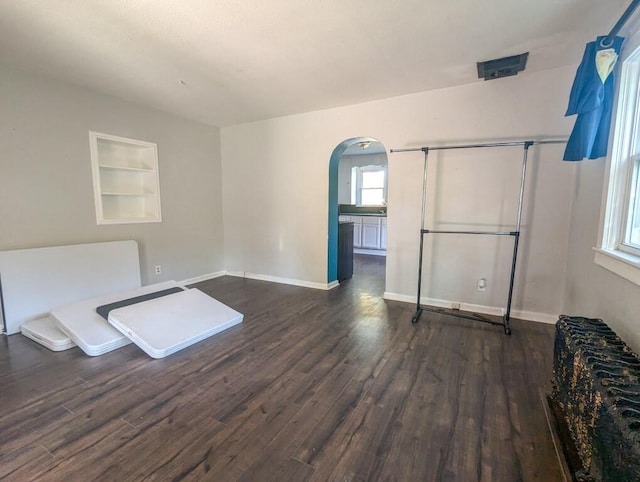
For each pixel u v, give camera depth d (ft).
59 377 6.88
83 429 5.30
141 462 4.62
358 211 25.46
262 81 9.88
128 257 11.62
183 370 7.20
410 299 12.00
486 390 6.41
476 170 10.29
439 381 6.75
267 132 14.46
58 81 9.80
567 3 6.07
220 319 9.52
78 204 10.51
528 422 5.48
